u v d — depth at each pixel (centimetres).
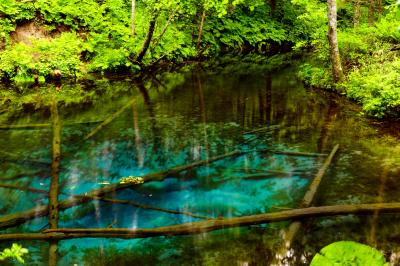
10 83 1243
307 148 681
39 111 990
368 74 968
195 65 1756
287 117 886
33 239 420
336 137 725
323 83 1123
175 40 1767
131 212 482
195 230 433
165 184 563
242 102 1052
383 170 571
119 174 607
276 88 1214
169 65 1691
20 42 1345
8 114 959
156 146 733
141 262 389
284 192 525
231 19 2317
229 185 555
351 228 429
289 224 441
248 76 1473
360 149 658
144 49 1459
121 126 866
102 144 750
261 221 445
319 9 1225
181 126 857
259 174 588
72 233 426
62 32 1448
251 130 807
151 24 1378
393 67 889
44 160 668
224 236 425
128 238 424
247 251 399
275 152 675
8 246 410
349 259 328
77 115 956
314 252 394
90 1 1603
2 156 684
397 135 712
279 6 2642
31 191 545
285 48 2375
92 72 1412
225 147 714
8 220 457
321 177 553
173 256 396
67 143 755
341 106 937
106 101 1105
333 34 1009
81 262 388
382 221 439
